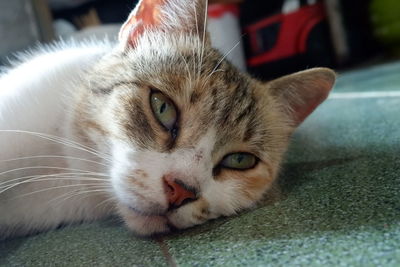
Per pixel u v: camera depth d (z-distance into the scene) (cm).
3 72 28
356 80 57
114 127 20
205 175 19
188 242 16
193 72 21
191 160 19
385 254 13
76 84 23
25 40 54
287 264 13
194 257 15
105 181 20
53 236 20
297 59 72
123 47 23
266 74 73
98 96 21
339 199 17
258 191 22
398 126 28
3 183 20
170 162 19
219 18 62
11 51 53
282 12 72
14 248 19
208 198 19
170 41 23
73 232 20
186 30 24
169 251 15
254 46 72
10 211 21
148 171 18
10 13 53
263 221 17
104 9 63
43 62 25
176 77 21
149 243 17
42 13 55
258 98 24
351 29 75
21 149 20
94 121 20
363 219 15
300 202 18
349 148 26
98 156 20
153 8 23
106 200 21
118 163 19
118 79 21
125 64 22
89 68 24
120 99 20
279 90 26
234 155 22
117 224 20
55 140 21
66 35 53
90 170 21
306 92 26
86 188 21
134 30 23
